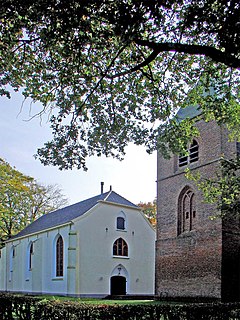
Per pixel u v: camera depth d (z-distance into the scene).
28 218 46.56
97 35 9.69
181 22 10.01
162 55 13.38
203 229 24.30
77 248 32.66
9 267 44.50
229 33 8.60
